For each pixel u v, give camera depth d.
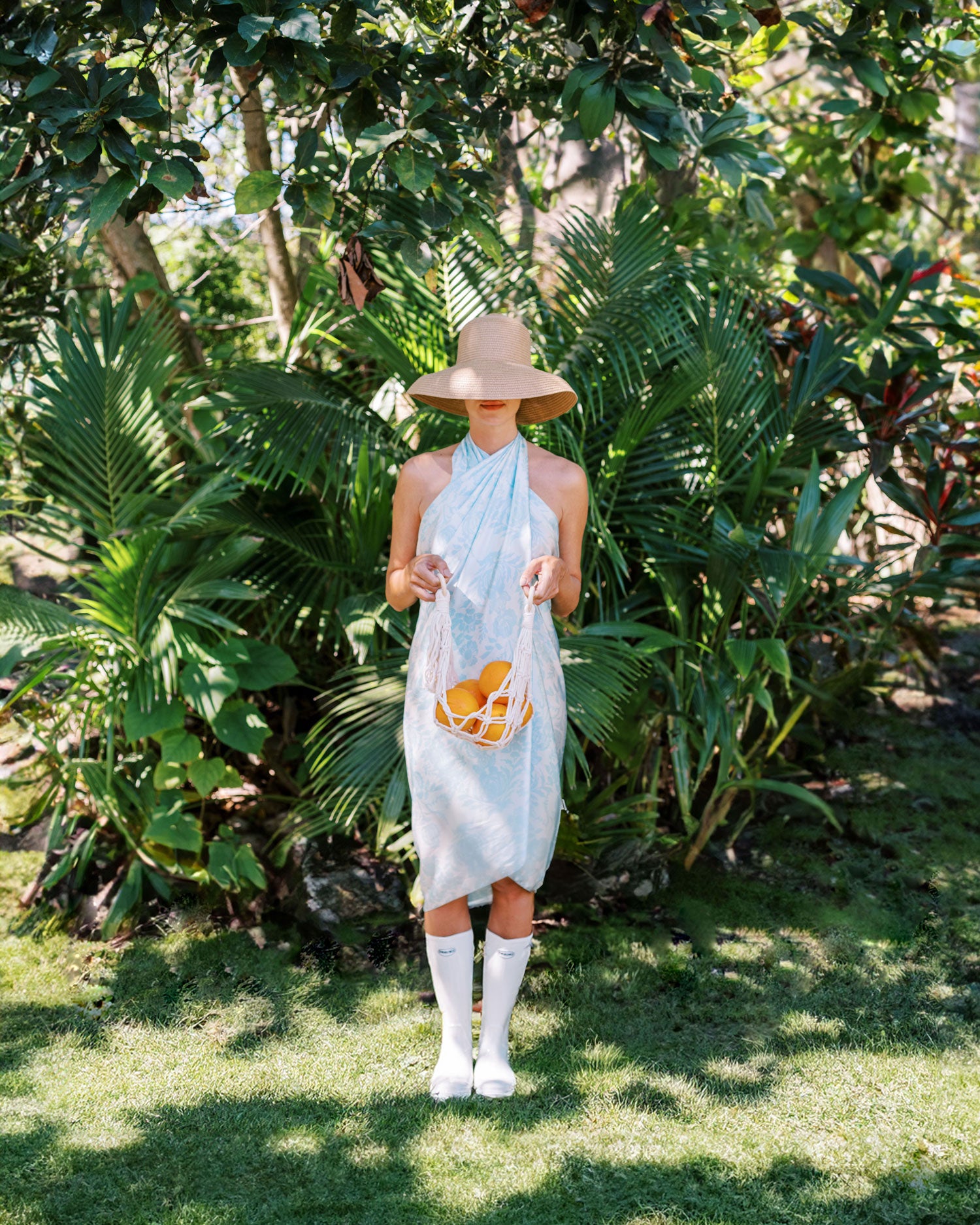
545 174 4.81
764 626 4.14
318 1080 2.83
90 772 3.58
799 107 6.68
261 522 3.81
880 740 4.93
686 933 3.57
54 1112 2.68
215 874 3.57
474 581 2.59
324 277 3.90
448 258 3.92
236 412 3.68
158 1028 3.09
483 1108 2.68
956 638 5.89
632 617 3.81
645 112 3.13
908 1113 2.67
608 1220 2.30
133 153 2.58
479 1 3.17
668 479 3.93
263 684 3.58
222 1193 2.39
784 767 4.46
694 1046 2.98
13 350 4.25
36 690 4.27
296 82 2.66
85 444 3.62
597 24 2.98
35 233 3.59
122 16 2.78
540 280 4.36
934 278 4.46
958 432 4.68
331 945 3.48
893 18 3.81
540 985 3.27
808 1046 2.97
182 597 3.50
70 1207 2.34
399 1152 2.53
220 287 6.06
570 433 3.51
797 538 3.53
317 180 2.85
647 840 3.75
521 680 2.47
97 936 3.55
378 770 3.28
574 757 3.39
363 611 3.51
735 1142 2.56
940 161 8.19
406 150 2.73
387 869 3.70
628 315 3.74
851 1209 2.34
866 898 3.76
